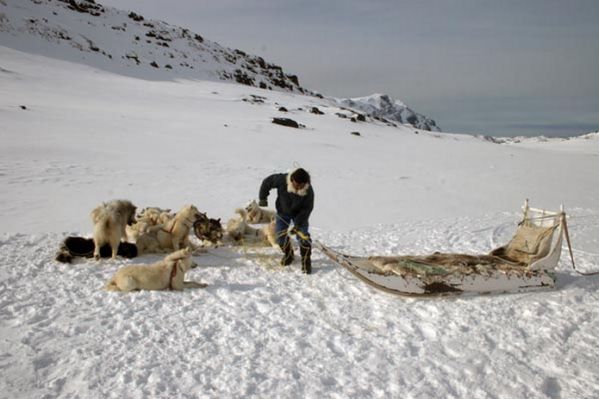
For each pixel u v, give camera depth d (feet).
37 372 13.83
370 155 108.27
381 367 14.67
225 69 410.31
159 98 201.36
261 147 98.58
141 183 50.93
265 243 28.09
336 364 14.80
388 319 17.99
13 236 27.66
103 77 259.80
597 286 21.66
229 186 52.21
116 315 17.63
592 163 119.55
